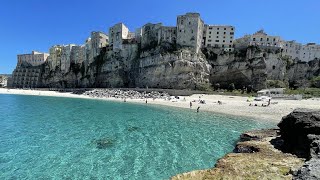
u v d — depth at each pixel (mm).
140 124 35156
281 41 116438
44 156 19609
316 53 118688
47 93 116938
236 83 108562
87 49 148125
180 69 104500
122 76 126625
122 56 129125
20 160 18594
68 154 20219
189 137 26969
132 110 54062
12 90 130125
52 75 159875
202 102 69250
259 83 101438
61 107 57094
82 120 37719
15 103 65625
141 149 21922
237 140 25656
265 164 13734
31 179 15203
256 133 25203
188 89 102875
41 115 42281
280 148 18609
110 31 136375
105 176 15773
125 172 16438
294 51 119125
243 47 115938
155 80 110625
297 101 65688
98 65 137500
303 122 17969
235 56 109438
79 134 27609
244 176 12047
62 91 128000
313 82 100750
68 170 16750
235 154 17047
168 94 91438
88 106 61375
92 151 21141
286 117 20375
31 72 171125
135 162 18422
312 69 110062
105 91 106250
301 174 9836
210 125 35094
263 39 112875
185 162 18469
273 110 51812
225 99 77188
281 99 71688
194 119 41125
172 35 115625
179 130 30969
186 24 112375
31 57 181000
